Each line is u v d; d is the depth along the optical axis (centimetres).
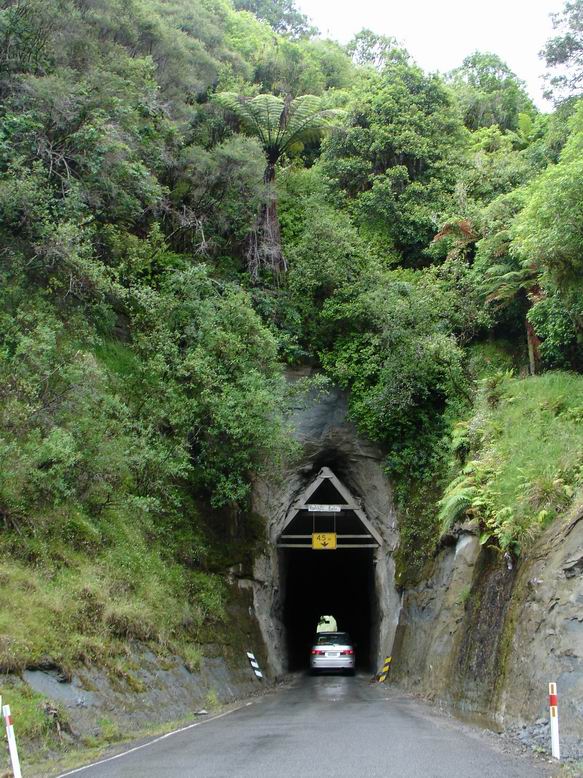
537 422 1744
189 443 1905
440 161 2888
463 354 2272
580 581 1109
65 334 1712
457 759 813
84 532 1502
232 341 2003
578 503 1292
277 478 2264
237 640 2027
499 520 1427
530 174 2762
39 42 1923
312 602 4244
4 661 1004
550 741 940
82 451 1485
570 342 1936
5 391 1420
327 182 2897
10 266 1636
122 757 902
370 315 2422
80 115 1884
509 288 2141
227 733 1084
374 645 2981
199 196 2428
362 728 1108
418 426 2430
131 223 2222
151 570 1662
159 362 1872
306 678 2703
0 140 1688
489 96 3819
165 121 2311
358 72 4069
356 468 2655
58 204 1791
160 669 1421
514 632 1263
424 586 2128
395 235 2811
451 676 1588
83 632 1248
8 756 861
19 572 1238
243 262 2575
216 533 2178
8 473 1276
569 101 2681
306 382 2241
